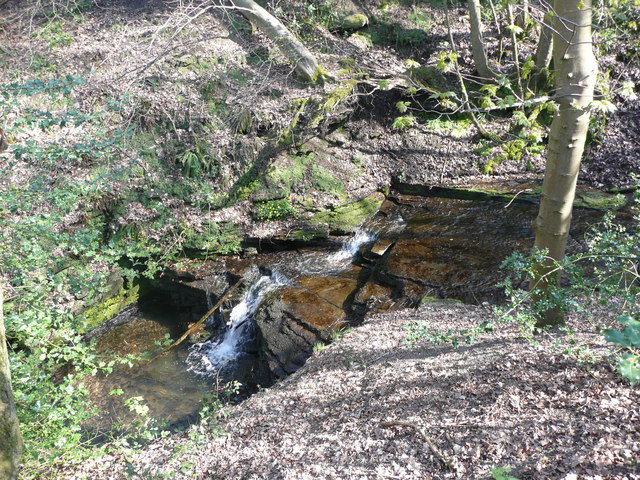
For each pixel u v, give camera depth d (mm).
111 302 10414
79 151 5734
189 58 12133
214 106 11648
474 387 5109
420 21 14117
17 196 5621
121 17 13352
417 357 6355
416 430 4648
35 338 5141
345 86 11961
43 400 4895
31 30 12812
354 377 6367
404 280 9055
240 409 6613
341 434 5055
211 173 11344
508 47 12867
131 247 6473
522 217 10422
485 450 4098
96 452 5219
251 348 9555
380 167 12219
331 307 9148
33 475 5012
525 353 5414
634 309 5312
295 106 11750
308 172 11672
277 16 13164
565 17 4387
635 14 8414
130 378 8859
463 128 12281
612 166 11352
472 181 11797
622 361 1791
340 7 14086
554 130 4824
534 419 4285
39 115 5270
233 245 11047
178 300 10828
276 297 9609
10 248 5465
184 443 5863
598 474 3396
